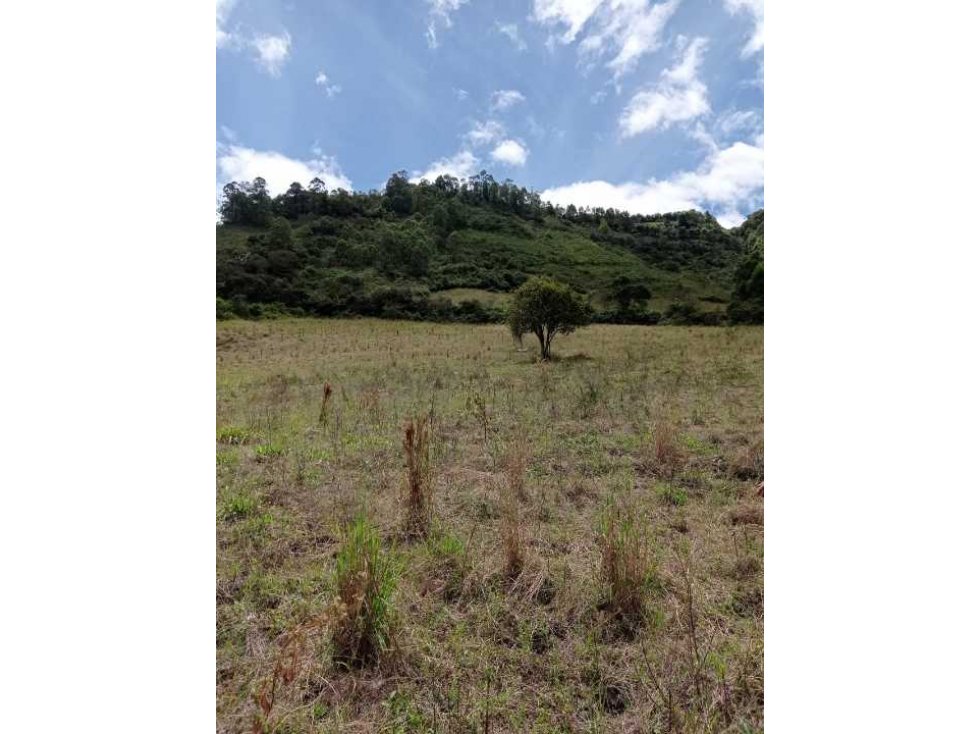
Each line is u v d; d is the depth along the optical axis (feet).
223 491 12.05
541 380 29.37
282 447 15.81
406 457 14.39
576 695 6.37
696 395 24.06
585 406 20.72
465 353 50.60
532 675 6.64
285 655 6.47
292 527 10.53
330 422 19.02
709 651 6.86
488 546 9.59
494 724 5.93
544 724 5.93
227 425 18.94
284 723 5.89
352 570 7.00
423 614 7.79
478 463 14.35
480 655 6.91
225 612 7.82
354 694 6.34
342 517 10.75
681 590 8.17
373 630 6.82
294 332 75.10
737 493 12.41
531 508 11.25
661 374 31.89
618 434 17.24
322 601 7.98
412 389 27.58
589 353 47.67
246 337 68.18
